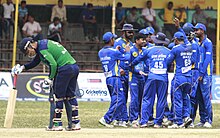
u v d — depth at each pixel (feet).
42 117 213.87
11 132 163.02
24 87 276.00
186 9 353.92
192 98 190.39
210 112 190.80
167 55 182.70
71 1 345.92
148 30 193.06
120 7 347.77
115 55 185.06
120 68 189.06
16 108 243.60
